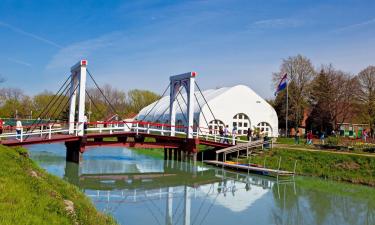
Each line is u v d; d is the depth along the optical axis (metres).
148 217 18.25
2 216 8.71
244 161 37.06
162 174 32.41
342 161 31.42
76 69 36.19
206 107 52.09
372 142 43.94
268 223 17.77
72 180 28.12
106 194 23.67
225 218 18.47
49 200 11.44
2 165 15.36
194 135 42.19
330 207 21.25
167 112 60.03
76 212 11.91
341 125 64.12
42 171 19.08
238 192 25.03
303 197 23.58
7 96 108.25
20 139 31.31
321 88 65.56
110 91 133.50
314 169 32.06
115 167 35.53
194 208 20.38
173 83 42.00
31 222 8.89
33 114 95.25
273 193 24.73
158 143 38.09
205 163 37.97
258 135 43.97
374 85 61.12
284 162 34.88
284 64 68.00
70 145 36.16
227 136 42.97
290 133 71.50
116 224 13.77
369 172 28.86
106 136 35.34
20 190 11.49
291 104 67.94
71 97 37.78
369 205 21.77
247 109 54.91
